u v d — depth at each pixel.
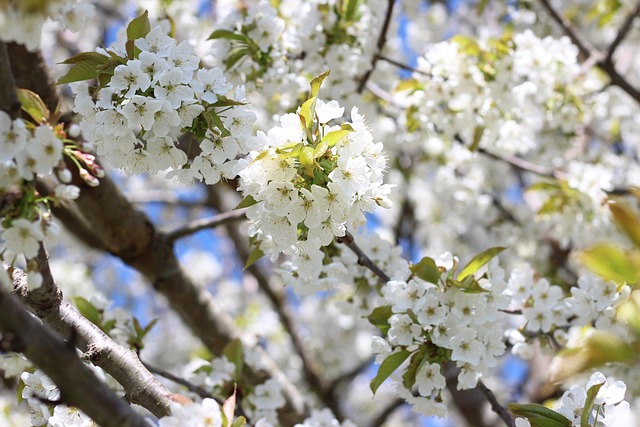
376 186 3.38
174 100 3.32
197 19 7.37
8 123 2.88
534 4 7.92
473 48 5.87
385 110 7.10
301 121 3.31
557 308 4.59
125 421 2.73
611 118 8.17
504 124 6.21
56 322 3.59
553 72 6.25
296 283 4.23
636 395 5.87
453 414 10.23
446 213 8.94
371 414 10.76
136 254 6.06
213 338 6.28
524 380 9.20
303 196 3.30
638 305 3.04
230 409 3.19
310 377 8.95
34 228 2.90
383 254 4.59
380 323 3.94
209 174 3.50
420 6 8.44
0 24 2.62
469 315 3.77
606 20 7.66
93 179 3.20
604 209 6.57
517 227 8.26
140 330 4.93
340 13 5.52
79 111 3.43
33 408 3.74
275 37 5.16
